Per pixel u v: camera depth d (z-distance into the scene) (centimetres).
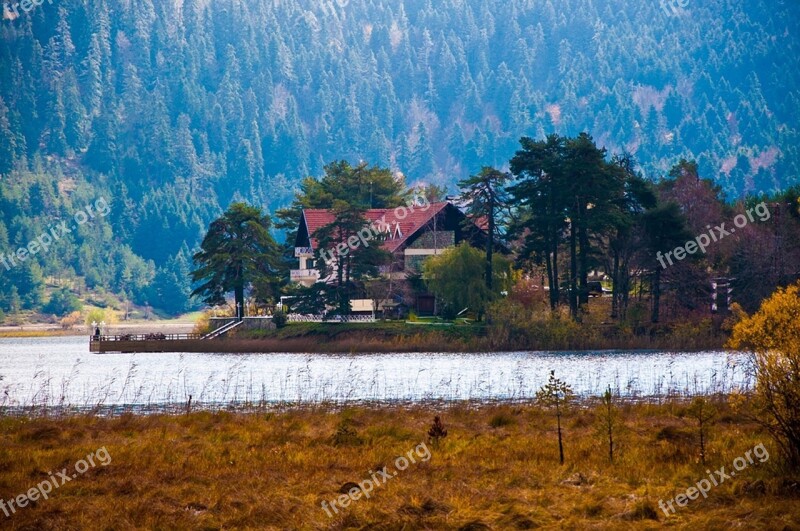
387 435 8612
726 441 7719
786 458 6450
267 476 6900
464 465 7131
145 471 7131
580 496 6203
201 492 6462
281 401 11888
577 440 8162
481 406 10956
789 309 6369
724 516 5672
